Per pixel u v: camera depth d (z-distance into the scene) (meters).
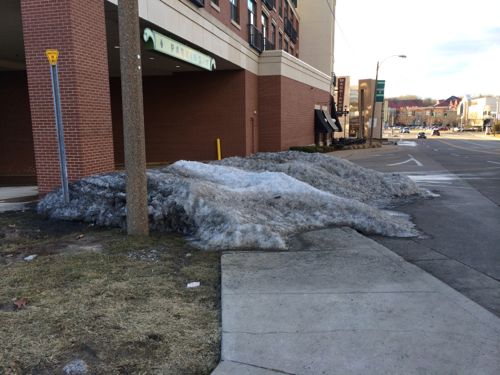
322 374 3.04
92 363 3.15
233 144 20.70
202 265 5.28
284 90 24.14
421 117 168.75
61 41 8.52
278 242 5.95
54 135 8.77
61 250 5.86
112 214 7.25
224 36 18.02
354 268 5.14
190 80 20.70
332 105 41.47
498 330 3.66
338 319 3.84
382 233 7.07
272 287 4.54
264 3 24.91
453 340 3.49
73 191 8.05
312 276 4.86
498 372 3.05
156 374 3.05
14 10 10.49
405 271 5.05
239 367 3.11
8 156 17.48
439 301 4.23
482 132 122.00
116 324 3.70
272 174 9.01
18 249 5.96
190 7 14.83
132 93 6.16
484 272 5.27
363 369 3.09
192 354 3.30
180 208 6.84
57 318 3.79
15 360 3.15
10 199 9.05
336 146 37.31
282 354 3.28
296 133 27.39
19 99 17.25
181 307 4.09
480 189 12.64
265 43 25.53
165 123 21.08
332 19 41.25
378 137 62.66
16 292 4.36
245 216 6.63
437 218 8.45
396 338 3.51
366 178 11.98
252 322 3.77
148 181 7.74
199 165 10.33
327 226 7.18
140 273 4.94
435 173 17.58
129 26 6.03
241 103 20.59
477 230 7.45
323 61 41.75
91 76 9.09
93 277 4.78
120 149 21.25
